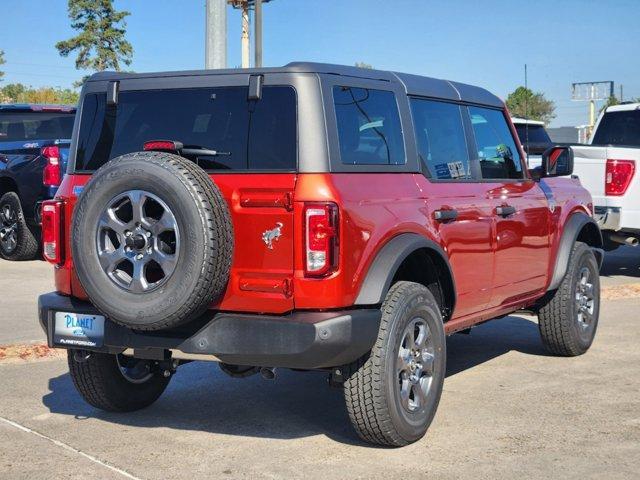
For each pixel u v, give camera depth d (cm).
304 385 654
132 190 453
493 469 470
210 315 469
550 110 6450
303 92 469
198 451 503
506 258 628
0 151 1330
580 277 740
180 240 444
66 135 1402
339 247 453
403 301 492
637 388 640
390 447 506
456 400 608
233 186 464
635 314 944
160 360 503
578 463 480
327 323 447
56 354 741
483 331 862
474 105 632
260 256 458
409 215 510
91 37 6962
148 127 512
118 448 508
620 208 1157
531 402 602
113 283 461
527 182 680
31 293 1032
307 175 455
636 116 1332
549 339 730
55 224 521
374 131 506
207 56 1110
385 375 480
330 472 466
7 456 493
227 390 640
